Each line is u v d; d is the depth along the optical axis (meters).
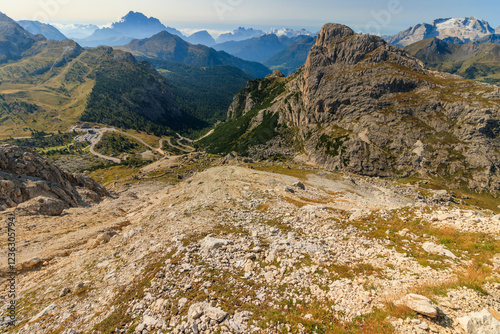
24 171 54.69
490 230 16.83
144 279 16.75
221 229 24.14
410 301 11.10
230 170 83.12
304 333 10.98
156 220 32.75
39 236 34.34
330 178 106.69
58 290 19.45
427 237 18.19
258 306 12.89
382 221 22.91
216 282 15.12
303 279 14.84
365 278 14.23
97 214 49.09
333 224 24.11
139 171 171.38
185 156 191.75
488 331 9.26
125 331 12.64
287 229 23.80
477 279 12.23
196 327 11.63
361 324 10.92
